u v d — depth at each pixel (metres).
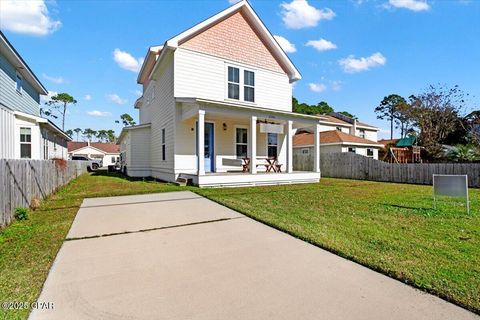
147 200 7.34
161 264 3.07
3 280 2.65
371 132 31.95
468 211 5.65
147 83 17.70
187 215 5.53
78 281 2.65
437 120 22.47
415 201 7.24
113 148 50.25
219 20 12.22
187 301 2.28
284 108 14.42
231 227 4.62
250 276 2.76
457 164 12.15
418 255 3.23
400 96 41.75
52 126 14.52
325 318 2.04
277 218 5.12
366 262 3.04
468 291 2.38
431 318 2.04
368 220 5.01
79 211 5.98
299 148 23.27
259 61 13.56
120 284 2.59
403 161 19.12
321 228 4.42
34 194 6.56
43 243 3.79
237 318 2.04
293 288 2.51
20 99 13.26
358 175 15.81
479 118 20.23
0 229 4.45
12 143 8.62
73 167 15.16
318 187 10.70
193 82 11.55
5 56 11.15
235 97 12.70
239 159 12.19
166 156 12.74
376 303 2.25
